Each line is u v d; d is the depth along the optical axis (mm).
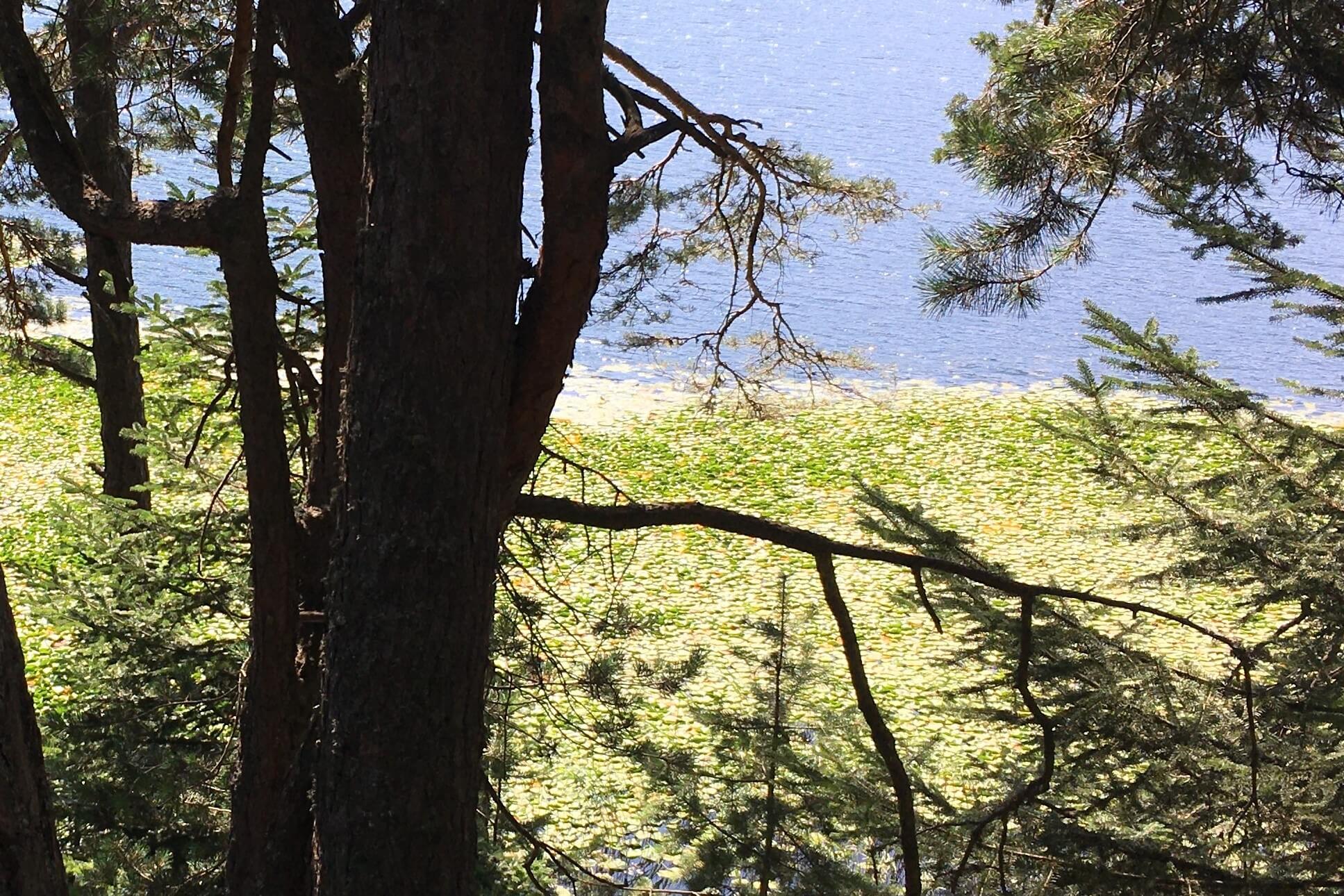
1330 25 5102
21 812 2762
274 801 3867
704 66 43312
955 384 19406
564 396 18422
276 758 3869
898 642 11227
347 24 3842
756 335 6387
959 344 21062
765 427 17438
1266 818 4762
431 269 3016
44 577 5895
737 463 16109
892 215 5895
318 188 3992
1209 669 10328
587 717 8992
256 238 3631
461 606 3158
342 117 3865
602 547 13250
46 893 2809
